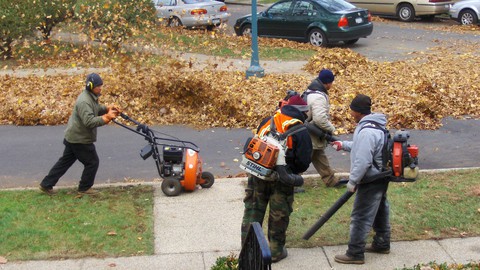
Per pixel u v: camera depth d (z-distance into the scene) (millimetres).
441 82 15273
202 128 12703
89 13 18188
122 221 8031
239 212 8344
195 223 8016
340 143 7246
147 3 18703
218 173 10258
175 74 13602
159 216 8219
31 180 10039
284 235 6977
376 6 28312
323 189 9141
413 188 9039
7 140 12102
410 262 7004
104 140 11992
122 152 11328
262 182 6883
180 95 13516
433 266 6773
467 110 13695
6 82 15602
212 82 14078
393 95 14125
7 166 10695
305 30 21891
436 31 24969
